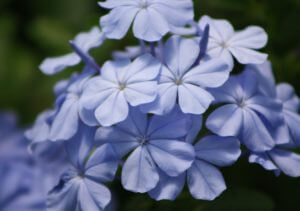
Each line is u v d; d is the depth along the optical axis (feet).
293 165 1.02
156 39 1.01
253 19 1.19
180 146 0.98
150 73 1.00
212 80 1.00
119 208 1.18
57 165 1.08
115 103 0.99
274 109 1.03
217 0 1.19
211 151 0.99
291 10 1.19
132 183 0.98
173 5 1.02
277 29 1.19
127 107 0.98
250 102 1.02
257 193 1.07
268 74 1.07
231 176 1.15
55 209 1.01
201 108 0.98
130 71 1.01
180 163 0.97
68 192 1.01
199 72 1.01
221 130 0.99
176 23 1.02
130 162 0.98
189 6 1.02
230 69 1.03
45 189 1.11
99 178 1.00
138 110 0.99
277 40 1.19
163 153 0.98
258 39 1.05
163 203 1.06
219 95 1.02
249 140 1.01
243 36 1.06
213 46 1.05
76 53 1.07
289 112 1.06
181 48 1.02
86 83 1.03
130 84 1.00
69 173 1.01
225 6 1.19
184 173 0.98
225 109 1.01
